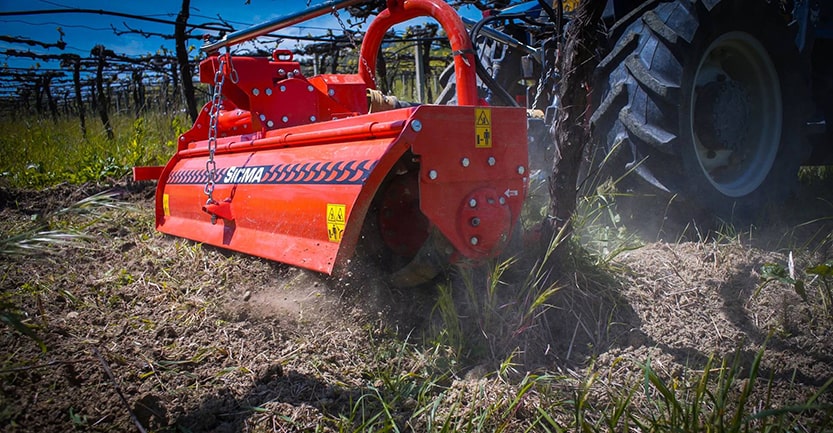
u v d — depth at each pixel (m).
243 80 3.18
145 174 4.11
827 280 2.59
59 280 2.86
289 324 2.39
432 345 2.22
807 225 3.53
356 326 2.35
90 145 7.08
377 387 1.97
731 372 1.62
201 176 3.35
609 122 3.23
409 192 2.49
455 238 2.24
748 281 2.69
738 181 3.55
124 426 1.68
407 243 2.55
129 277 2.88
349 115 3.45
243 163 3.03
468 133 2.26
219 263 2.99
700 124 3.29
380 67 6.92
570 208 2.44
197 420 1.75
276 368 2.02
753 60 3.53
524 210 3.07
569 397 1.89
